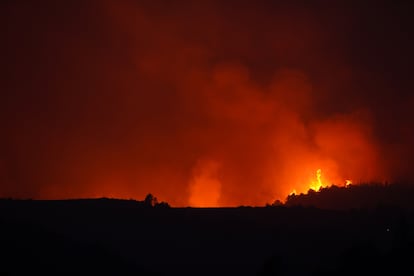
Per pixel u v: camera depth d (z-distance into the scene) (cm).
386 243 7106
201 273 6438
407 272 4675
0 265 5469
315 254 7031
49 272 5584
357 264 4888
